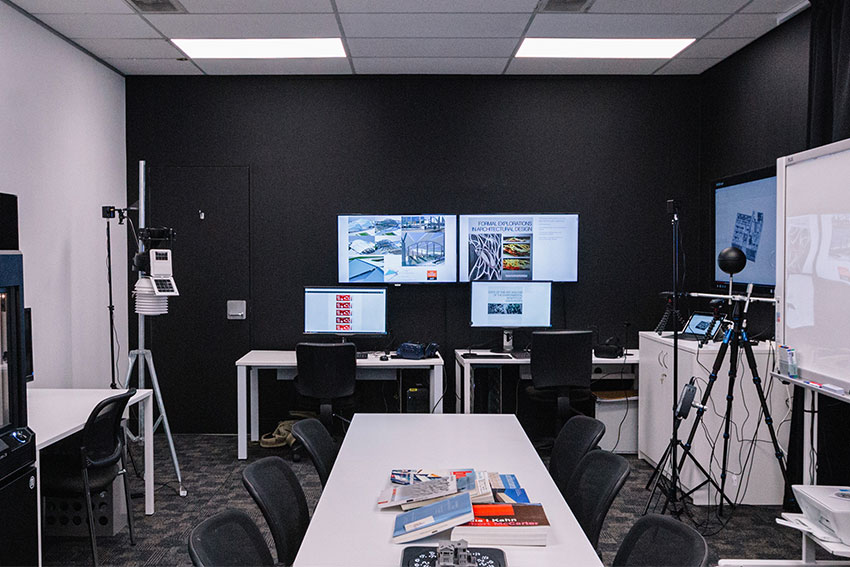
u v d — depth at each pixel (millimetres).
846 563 2270
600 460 2104
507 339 4727
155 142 4941
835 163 2715
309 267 4969
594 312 4988
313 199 4961
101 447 2820
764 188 3818
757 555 2951
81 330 4250
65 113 4074
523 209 4977
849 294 2613
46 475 2838
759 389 3242
